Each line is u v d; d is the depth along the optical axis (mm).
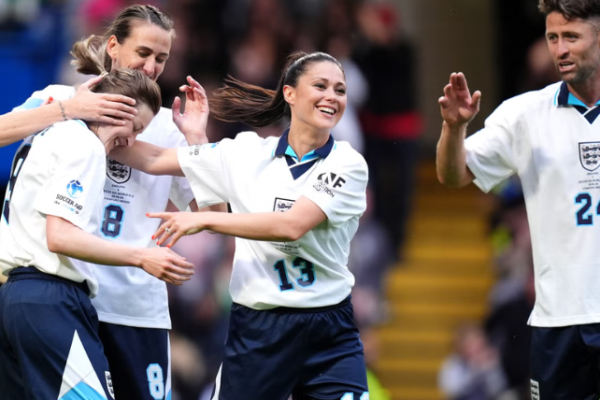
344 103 20828
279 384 20844
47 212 19547
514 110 22234
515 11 48625
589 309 21219
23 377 19734
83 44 21656
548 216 21734
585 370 21484
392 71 42906
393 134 43188
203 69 40938
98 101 20250
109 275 21344
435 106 48781
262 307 20797
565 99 21766
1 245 20422
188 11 41000
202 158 21281
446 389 40094
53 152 19922
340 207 20547
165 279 19547
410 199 44125
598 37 20969
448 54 48844
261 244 20797
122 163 21422
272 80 41438
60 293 19875
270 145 21391
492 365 39531
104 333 21344
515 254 41812
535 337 21891
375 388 35031
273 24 41812
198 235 38938
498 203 45156
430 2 48719
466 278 45438
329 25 42469
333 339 20875
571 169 21562
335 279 20969
